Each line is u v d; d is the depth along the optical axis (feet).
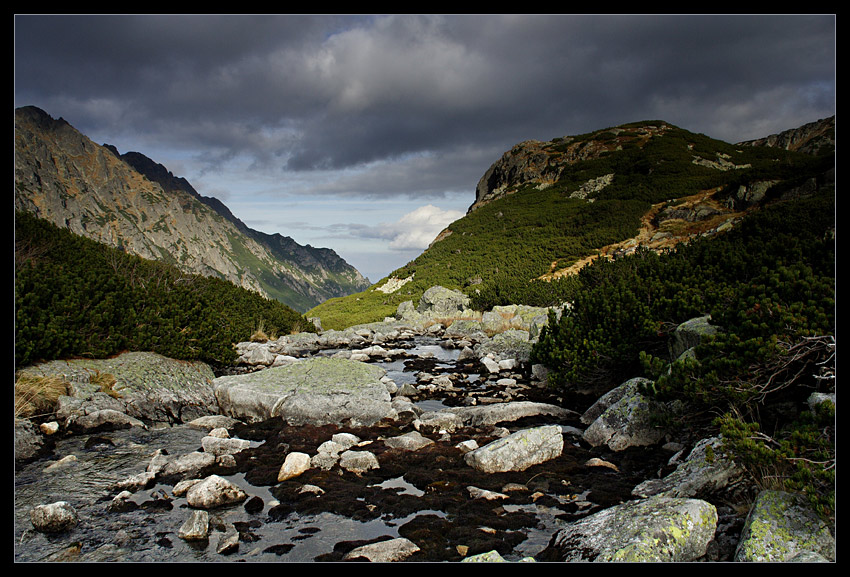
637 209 197.16
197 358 41.19
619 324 37.11
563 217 219.61
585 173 281.54
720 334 23.31
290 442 26.43
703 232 149.48
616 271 67.51
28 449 22.68
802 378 20.39
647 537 13.41
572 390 39.34
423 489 20.27
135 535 16.03
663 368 25.84
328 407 30.63
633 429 25.39
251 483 20.70
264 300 94.22
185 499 18.97
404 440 25.85
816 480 14.23
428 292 138.21
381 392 32.68
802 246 35.78
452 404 36.78
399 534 16.34
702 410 22.61
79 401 26.66
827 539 12.70
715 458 18.16
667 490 18.04
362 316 149.18
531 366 48.03
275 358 51.19
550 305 108.78
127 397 29.32
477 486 20.49
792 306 21.48
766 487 15.78
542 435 23.90
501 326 92.99
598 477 21.38
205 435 27.50
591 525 15.15
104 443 24.54
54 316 31.24
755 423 17.38
